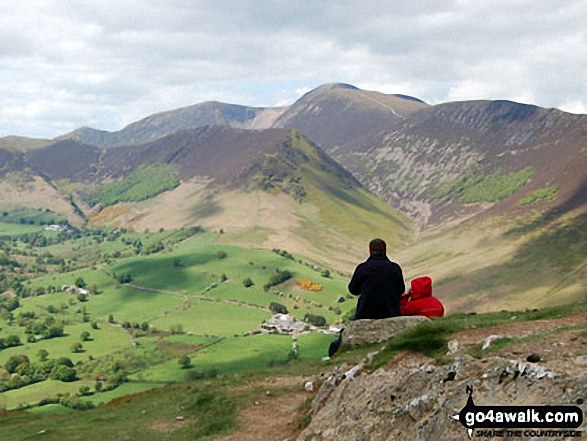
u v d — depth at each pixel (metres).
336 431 14.56
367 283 21.94
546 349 12.66
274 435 18.39
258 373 29.31
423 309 23.58
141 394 32.88
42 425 29.44
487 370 11.50
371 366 18.02
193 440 19.80
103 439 22.42
